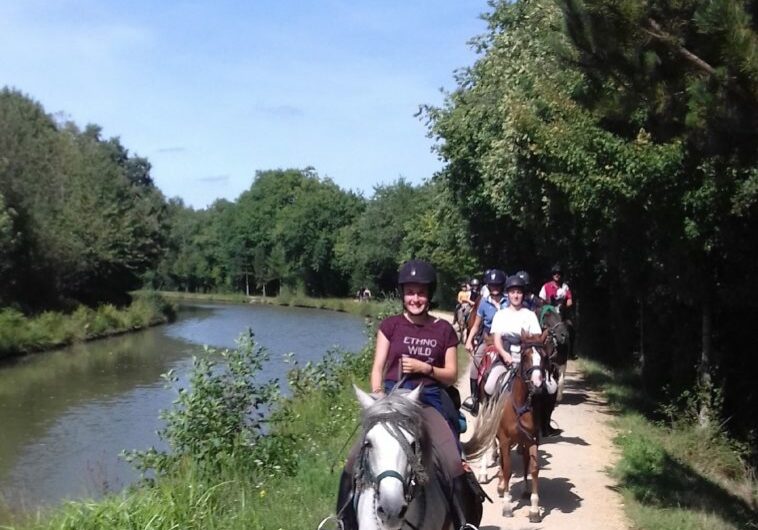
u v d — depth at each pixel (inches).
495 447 440.1
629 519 381.7
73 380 1195.3
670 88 323.9
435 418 232.8
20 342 1515.7
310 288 3998.5
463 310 1175.0
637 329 973.2
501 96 867.4
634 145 494.6
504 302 525.7
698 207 490.6
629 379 870.4
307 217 3956.7
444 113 1043.9
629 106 339.6
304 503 382.9
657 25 315.0
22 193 1889.8
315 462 466.0
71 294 2155.5
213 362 494.3
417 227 2412.6
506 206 896.3
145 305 2362.2
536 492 373.7
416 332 241.4
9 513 527.2
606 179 514.3
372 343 1049.5
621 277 813.9
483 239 1274.6
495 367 407.2
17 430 846.5
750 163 333.1
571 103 554.6
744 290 567.8
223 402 476.4
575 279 1146.7
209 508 362.0
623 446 539.8
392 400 211.0
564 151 554.3
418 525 206.2
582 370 992.9
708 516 397.4
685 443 575.2
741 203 454.6
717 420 596.1
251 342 505.0
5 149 1985.7
